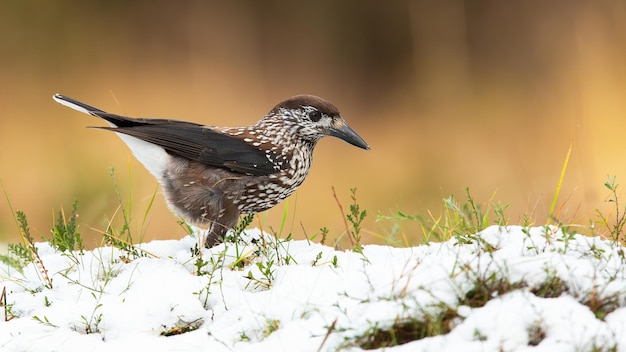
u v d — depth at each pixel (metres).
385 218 7.11
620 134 20.06
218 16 25.19
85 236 10.53
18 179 18.39
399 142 23.28
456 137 22.83
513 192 17.39
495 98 24.52
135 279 6.57
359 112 25.69
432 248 6.58
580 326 5.01
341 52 26.72
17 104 22.20
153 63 24.31
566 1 25.20
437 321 5.21
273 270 6.49
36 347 5.66
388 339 5.28
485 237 6.34
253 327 5.66
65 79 23.14
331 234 11.57
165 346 5.61
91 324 5.95
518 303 5.23
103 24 24.03
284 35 25.95
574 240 6.05
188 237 8.02
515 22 25.66
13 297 6.41
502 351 4.92
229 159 8.10
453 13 25.69
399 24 26.72
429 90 25.25
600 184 16.41
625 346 4.86
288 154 8.40
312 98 8.55
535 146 21.47
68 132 20.69
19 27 23.16
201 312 6.04
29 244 7.11
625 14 24.27
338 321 5.41
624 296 5.28
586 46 24.33
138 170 16.52
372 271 5.92
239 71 25.14
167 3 24.81
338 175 20.69
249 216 7.52
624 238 6.44
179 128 8.16
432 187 19.52
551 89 24.03
